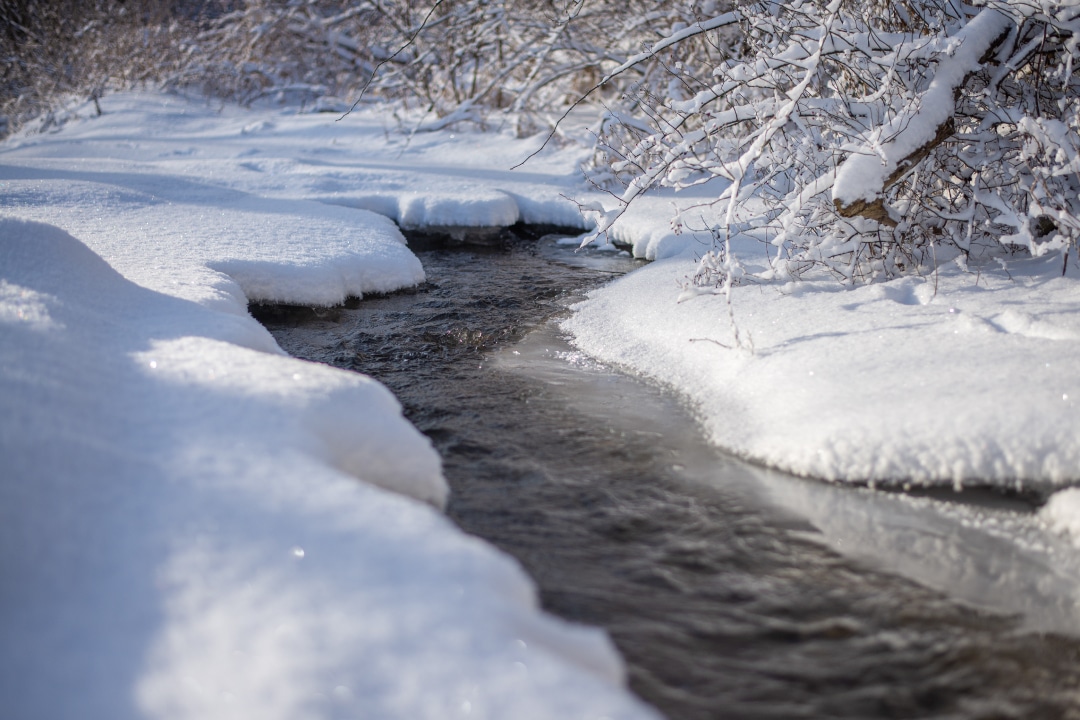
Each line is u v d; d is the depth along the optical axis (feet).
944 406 10.52
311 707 5.24
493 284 20.15
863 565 8.83
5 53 59.36
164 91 56.08
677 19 29.60
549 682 5.53
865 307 13.91
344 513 7.07
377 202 26.58
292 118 48.21
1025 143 13.80
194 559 6.35
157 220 21.01
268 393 9.14
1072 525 9.07
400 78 43.24
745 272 15.55
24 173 27.32
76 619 5.81
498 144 36.78
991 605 8.16
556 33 33.42
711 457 11.22
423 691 5.41
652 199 25.91
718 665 7.25
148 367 9.56
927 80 14.46
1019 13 13.50
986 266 15.21
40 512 6.50
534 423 12.38
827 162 14.98
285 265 17.78
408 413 12.74
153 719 5.13
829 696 6.90
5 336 8.89
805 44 15.11
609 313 17.06
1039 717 6.68
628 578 8.55
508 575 6.69
